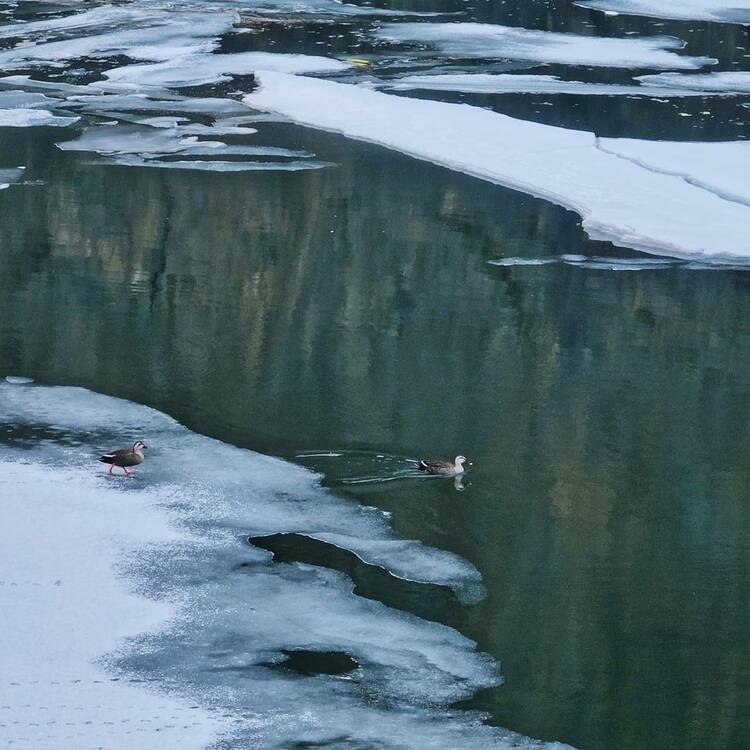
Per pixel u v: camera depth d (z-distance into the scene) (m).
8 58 42.91
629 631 11.66
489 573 12.61
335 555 12.79
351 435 16.00
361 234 25.30
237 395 17.27
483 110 36.06
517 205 27.70
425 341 19.64
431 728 10.01
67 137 32.72
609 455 15.64
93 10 52.19
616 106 37.97
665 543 13.42
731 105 38.62
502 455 15.52
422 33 49.44
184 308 20.84
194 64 42.44
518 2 59.41
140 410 16.55
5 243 24.06
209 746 9.55
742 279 23.19
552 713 10.34
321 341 19.52
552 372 18.48
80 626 11.19
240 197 27.69
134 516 13.42
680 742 10.09
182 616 11.47
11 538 12.79
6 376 17.67
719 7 58.66
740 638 11.63
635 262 24.08
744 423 16.80
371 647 11.15
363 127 34.19
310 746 9.65
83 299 21.12
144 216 26.06
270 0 56.16
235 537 13.05
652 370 18.70
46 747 9.43
